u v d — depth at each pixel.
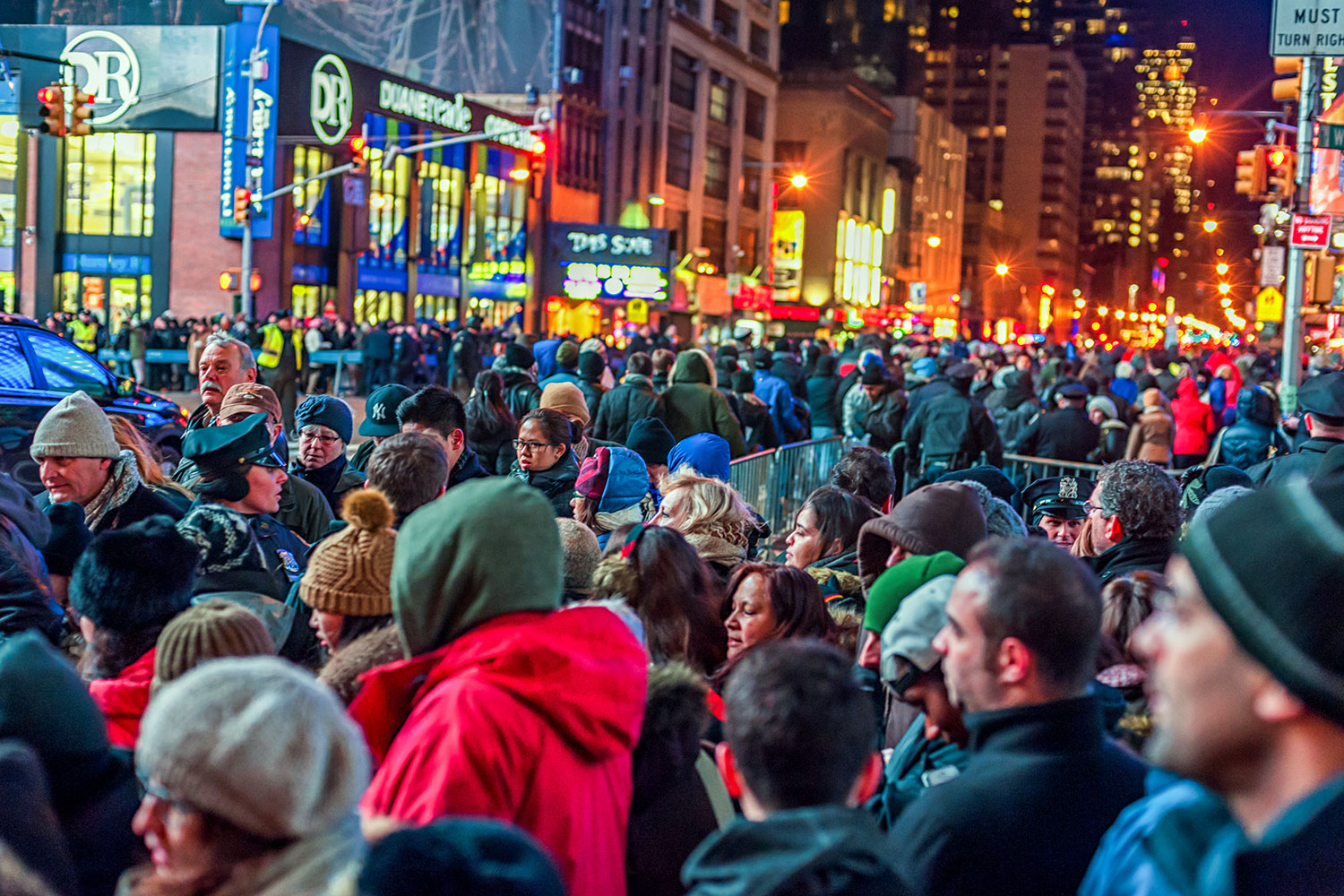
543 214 61.72
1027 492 9.02
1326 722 1.58
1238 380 21.95
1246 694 1.60
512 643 2.73
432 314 54.28
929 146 131.00
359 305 48.91
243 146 43.06
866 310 97.69
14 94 44.00
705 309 79.00
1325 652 1.52
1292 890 1.59
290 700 2.09
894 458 13.20
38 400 11.71
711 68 80.56
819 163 99.94
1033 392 15.84
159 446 12.90
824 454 15.20
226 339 7.45
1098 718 2.68
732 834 2.15
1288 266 19.83
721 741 3.80
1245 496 1.67
